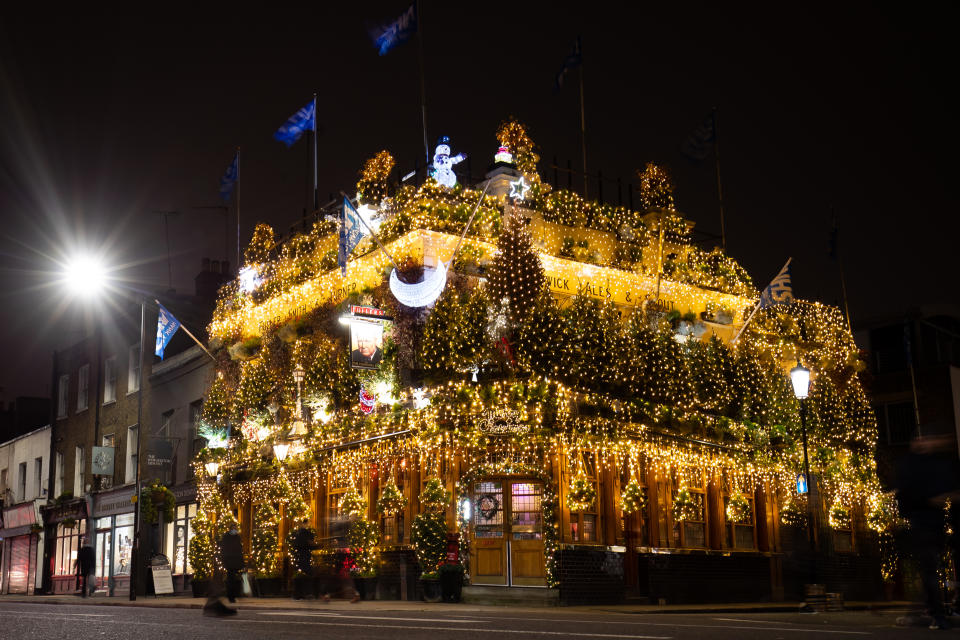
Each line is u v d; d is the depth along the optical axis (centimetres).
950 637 779
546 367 2148
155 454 3212
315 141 2862
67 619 1289
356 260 2497
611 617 1326
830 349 2939
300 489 2553
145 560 3306
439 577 2008
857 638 772
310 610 1666
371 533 2244
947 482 946
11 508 4525
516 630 928
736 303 2830
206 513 2870
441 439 2108
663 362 2380
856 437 2922
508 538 2078
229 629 994
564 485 2097
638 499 2200
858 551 2867
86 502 3809
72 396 4219
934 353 3538
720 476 2527
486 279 2300
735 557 2509
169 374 3428
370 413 2319
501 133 2583
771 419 2638
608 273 2572
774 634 830
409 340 2303
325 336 2553
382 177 2581
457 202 2422
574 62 2728
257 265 2947
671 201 2783
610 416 2202
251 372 2739
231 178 3216
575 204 2584
